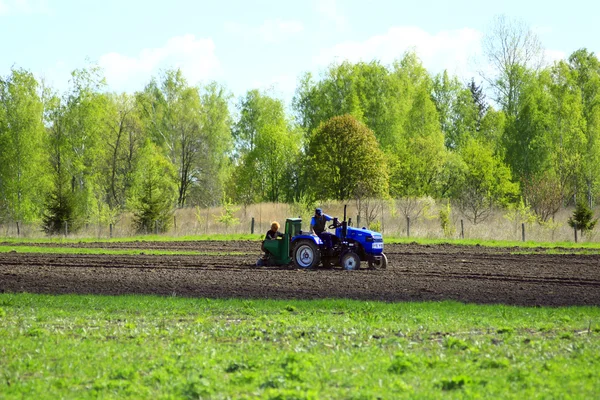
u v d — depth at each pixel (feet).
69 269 159.74
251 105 577.43
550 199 288.71
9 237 294.05
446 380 59.93
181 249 216.13
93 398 56.80
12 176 387.55
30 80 395.75
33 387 60.08
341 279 137.49
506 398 55.67
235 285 130.11
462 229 254.47
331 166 378.73
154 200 299.17
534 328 87.76
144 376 62.95
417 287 127.34
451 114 583.58
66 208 309.01
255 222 304.30
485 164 338.34
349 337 80.18
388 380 61.00
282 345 77.46
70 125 391.86
